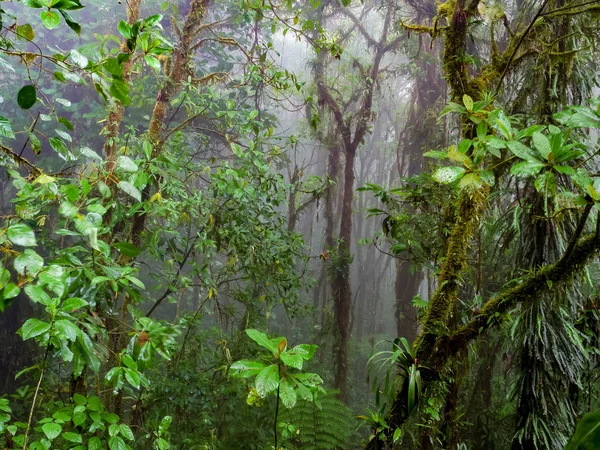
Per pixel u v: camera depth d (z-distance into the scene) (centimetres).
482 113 179
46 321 145
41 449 152
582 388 293
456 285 218
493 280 433
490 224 330
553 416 277
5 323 759
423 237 316
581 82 304
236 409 475
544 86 292
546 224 288
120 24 137
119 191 329
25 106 138
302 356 119
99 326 187
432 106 786
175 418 436
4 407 177
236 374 119
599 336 294
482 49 608
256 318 560
